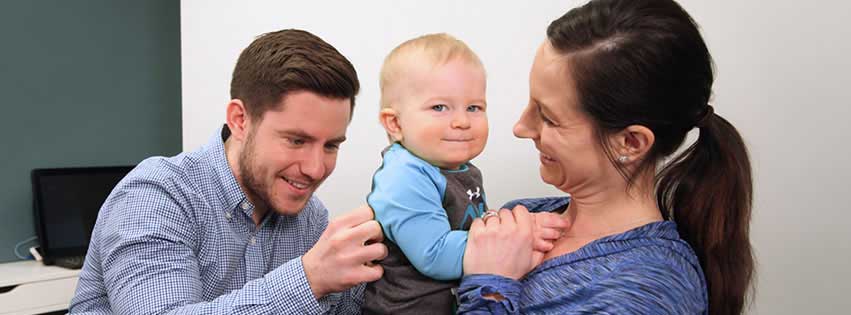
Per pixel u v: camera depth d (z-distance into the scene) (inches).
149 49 123.6
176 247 47.5
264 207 55.6
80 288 55.1
